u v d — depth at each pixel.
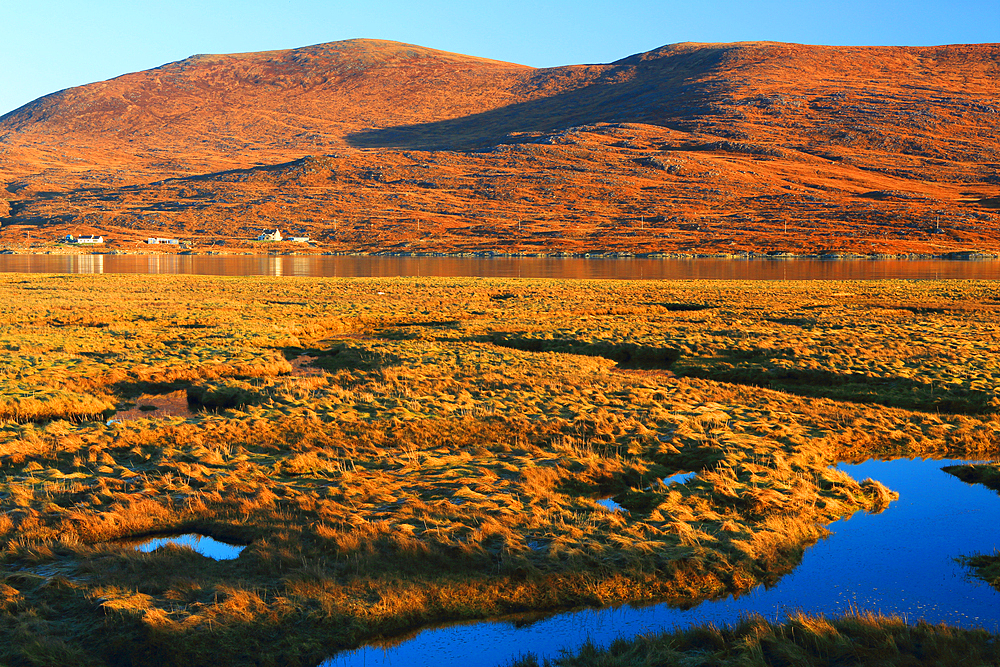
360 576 11.20
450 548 12.04
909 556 12.58
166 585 10.86
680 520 13.54
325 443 18.77
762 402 23.81
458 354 32.19
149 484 15.00
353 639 9.98
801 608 10.80
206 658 9.35
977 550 12.80
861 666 8.98
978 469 16.91
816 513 14.28
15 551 11.88
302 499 14.05
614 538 12.53
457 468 16.50
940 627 9.74
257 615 10.12
